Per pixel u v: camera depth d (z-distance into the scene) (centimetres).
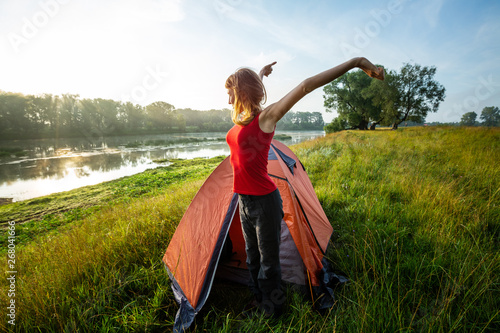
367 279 193
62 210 888
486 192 371
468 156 590
